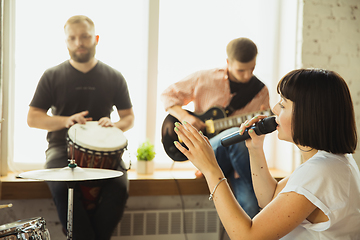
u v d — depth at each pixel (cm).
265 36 267
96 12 235
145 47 246
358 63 261
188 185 234
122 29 241
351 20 260
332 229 97
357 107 260
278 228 94
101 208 217
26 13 224
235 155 246
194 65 253
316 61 253
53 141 225
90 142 213
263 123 124
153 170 245
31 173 144
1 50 207
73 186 148
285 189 98
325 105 99
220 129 251
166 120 249
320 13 254
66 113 226
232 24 260
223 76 255
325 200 93
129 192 226
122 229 233
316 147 102
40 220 128
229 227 100
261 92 259
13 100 223
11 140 224
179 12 252
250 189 243
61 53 228
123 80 240
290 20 259
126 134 243
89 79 230
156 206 241
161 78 249
